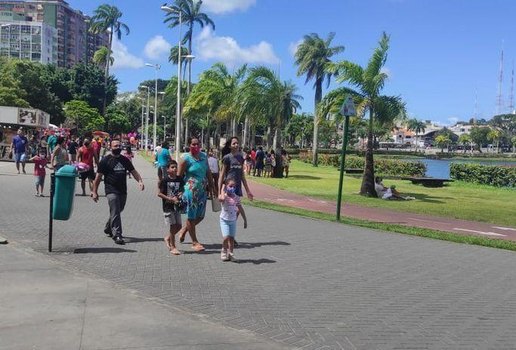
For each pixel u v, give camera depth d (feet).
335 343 17.40
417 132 643.04
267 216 48.88
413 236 41.22
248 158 117.91
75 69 339.36
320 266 28.84
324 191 82.74
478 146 631.97
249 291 23.20
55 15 557.33
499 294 24.64
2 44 508.94
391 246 36.22
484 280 27.37
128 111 443.32
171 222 29.78
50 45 534.37
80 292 21.15
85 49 619.26
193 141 30.32
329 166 184.65
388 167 153.38
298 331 18.42
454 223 53.26
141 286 23.04
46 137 118.32
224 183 29.99
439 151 601.62
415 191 93.30
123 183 32.63
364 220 49.98
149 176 95.76
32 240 31.71
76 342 16.10
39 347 15.64
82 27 608.60
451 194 90.07
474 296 24.11
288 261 29.68
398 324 19.63
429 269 29.48
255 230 40.27
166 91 281.33
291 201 66.49
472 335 18.71
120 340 16.39
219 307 20.71
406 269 29.19
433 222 53.11
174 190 30.04
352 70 71.72
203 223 41.83
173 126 392.47
